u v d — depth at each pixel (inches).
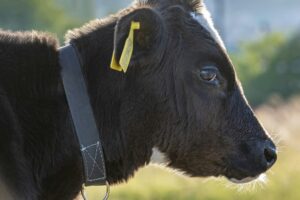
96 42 380.8
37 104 364.2
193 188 820.0
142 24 364.8
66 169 368.2
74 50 376.8
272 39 3644.2
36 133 361.7
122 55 358.0
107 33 382.9
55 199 371.6
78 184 372.5
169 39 381.4
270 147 396.2
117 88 375.2
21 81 364.5
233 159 390.9
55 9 4057.6
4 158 345.4
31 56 370.3
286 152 920.9
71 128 366.6
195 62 382.9
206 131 386.0
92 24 389.7
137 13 361.1
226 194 792.9
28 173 353.7
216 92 386.3
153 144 382.6
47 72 368.5
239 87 396.5
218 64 386.3
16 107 360.8
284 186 781.3
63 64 372.2
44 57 371.2
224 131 389.1
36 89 365.4
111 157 376.5
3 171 343.9
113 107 375.2
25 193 346.9
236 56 3703.3
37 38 376.5
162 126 381.1
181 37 383.9
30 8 3934.5
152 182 857.5
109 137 374.9
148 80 376.8
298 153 925.8
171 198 816.3
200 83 383.6
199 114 384.2
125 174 382.0
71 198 374.6
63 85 368.8
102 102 374.3
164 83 378.6
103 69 376.5
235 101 392.5
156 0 394.6
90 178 367.2
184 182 839.7
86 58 377.4
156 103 378.3
